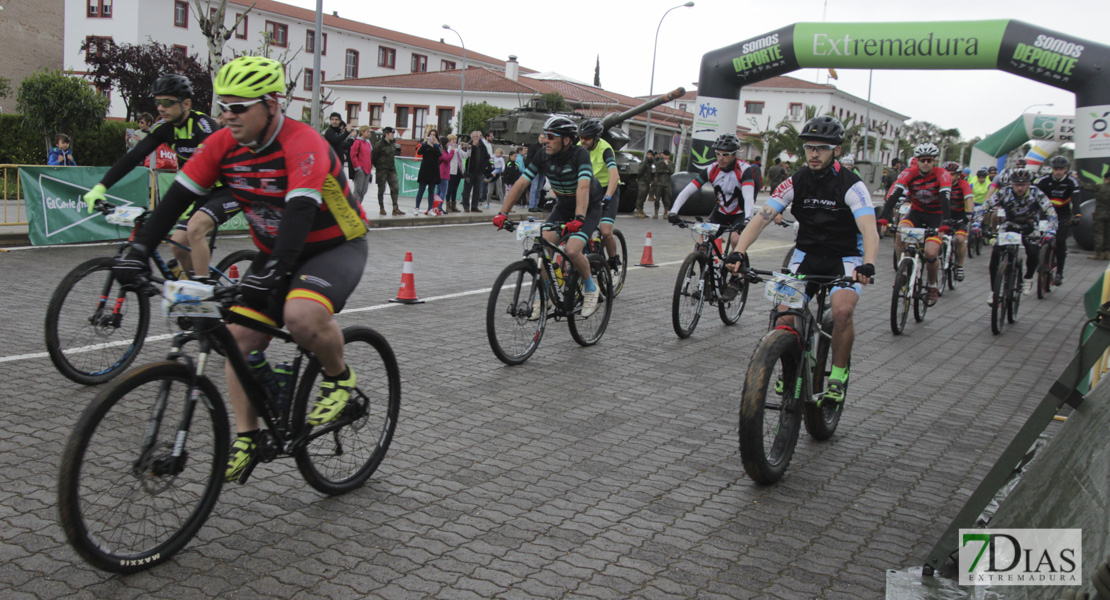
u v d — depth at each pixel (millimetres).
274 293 3127
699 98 18578
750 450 3686
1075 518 2398
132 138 15445
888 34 15898
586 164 6113
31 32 43000
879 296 10461
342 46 54750
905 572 3105
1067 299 11164
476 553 3102
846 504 3793
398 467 3918
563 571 3004
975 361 7078
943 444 4754
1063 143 22781
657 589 2920
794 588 2982
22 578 2723
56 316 4625
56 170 10055
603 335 7188
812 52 16797
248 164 3080
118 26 43844
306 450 3363
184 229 4918
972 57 15281
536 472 3959
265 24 47062
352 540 3152
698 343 7137
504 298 5754
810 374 4168
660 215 22594
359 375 3557
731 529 3447
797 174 4508
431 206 16891
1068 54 14508
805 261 4648
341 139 15070
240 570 2877
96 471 2625
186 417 2857
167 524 2889
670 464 4184
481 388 5297
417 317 7363
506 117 25672
